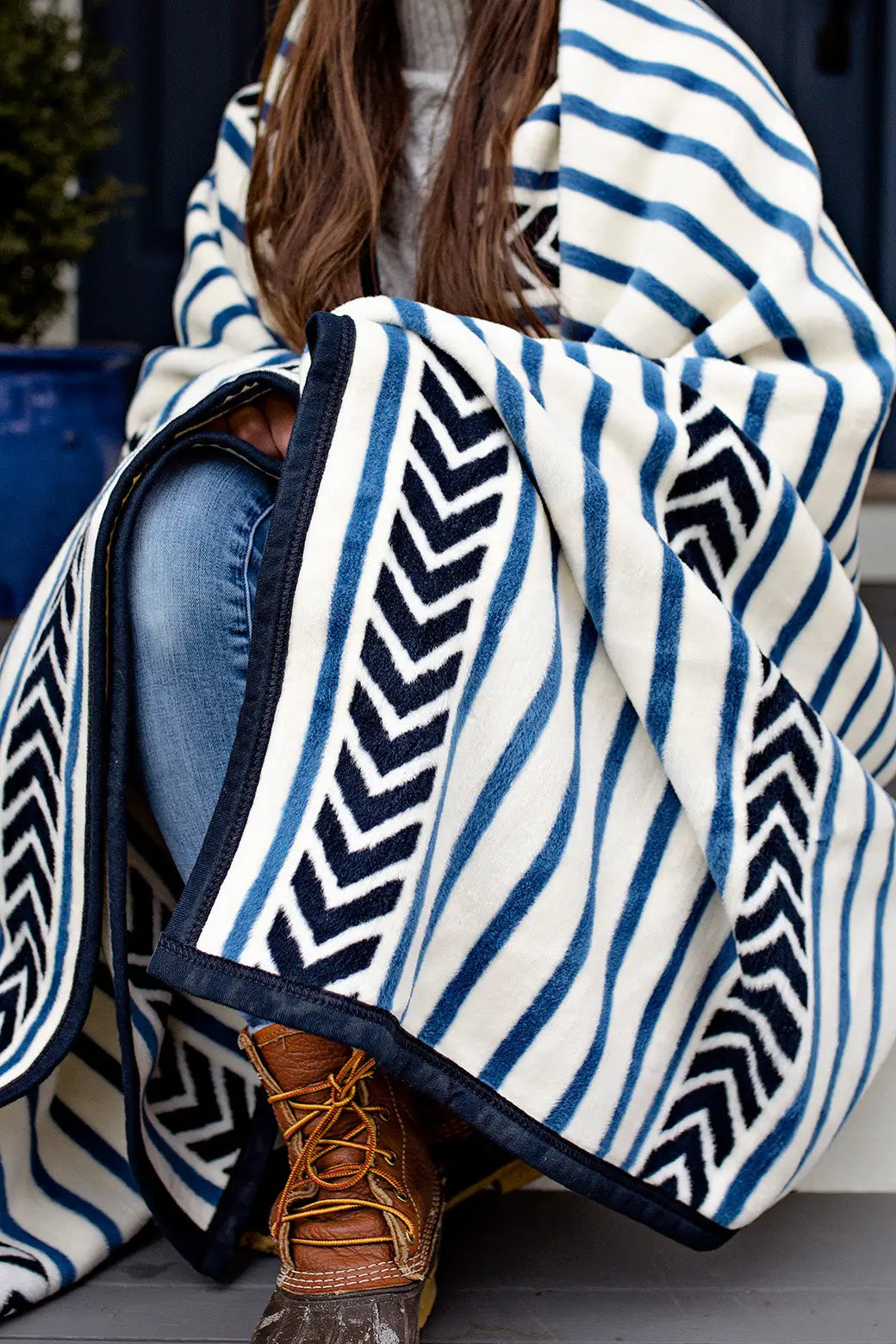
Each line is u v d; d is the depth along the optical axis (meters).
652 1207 0.76
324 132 1.04
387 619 0.69
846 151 2.58
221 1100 0.87
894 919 0.88
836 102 2.57
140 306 2.44
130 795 0.85
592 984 0.74
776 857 0.77
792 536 0.85
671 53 0.99
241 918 0.64
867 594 2.08
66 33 1.81
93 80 1.91
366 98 1.05
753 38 2.55
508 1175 0.87
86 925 0.75
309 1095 0.72
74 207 1.76
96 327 2.43
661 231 0.94
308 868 0.65
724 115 0.97
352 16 1.00
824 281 0.96
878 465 2.63
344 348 0.72
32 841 0.80
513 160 0.97
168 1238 0.79
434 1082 0.71
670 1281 0.80
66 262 1.80
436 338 0.74
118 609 0.74
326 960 0.64
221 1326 0.75
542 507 0.75
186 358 1.11
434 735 0.69
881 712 0.96
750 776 0.78
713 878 0.76
